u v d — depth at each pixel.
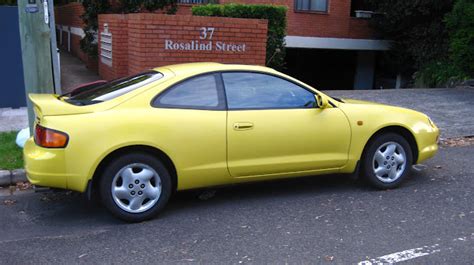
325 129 5.67
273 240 4.64
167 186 5.13
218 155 5.27
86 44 15.19
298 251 4.40
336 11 17.22
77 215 5.34
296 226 4.98
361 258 4.26
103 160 4.89
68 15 21.14
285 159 5.56
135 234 4.80
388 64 18.89
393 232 4.82
